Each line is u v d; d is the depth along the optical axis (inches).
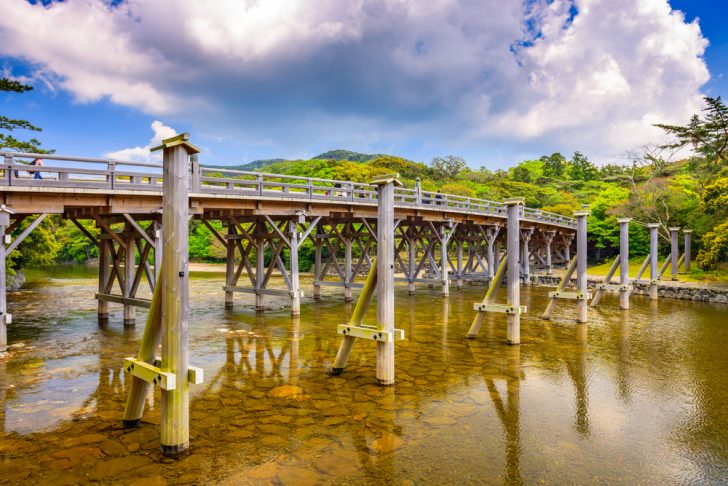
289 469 184.4
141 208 448.8
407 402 268.2
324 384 300.8
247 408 254.8
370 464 189.9
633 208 1363.2
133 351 391.5
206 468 184.2
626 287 698.8
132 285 511.8
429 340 451.8
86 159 413.1
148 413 246.5
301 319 565.9
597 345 436.8
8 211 366.3
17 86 746.8
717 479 184.2
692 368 355.9
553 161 3144.7
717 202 967.6
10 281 941.8
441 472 184.4
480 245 1249.4
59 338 443.5
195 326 513.3
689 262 1039.6
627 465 195.0
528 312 666.8
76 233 2206.0
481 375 328.2
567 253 1493.6
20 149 890.7
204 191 520.1
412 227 895.1
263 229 637.9
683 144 1307.8
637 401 277.9
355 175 1941.4
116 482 172.6
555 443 215.6
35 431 221.3
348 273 765.3
